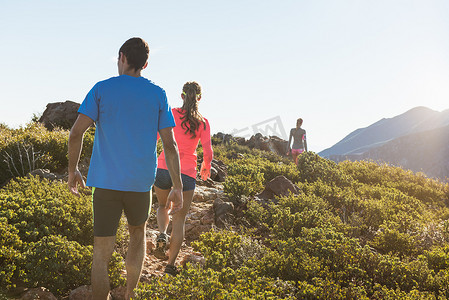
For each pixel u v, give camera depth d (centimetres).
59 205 449
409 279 395
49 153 844
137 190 269
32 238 387
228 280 353
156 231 557
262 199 735
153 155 279
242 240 470
